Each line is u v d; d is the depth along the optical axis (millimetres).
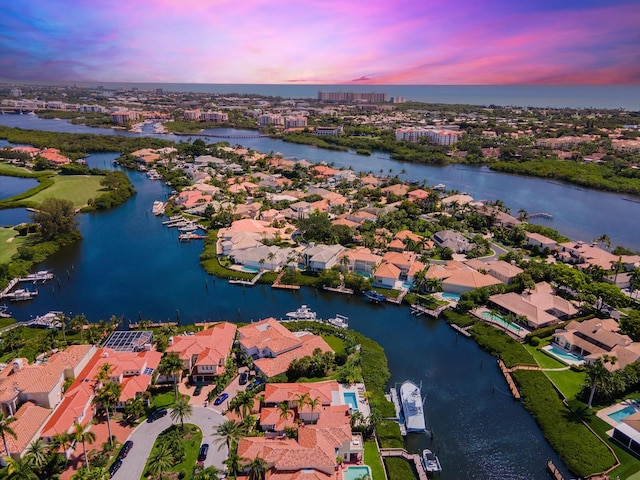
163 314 147875
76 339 129750
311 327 136625
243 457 82500
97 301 156875
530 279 160250
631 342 121500
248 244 195000
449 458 91562
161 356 116812
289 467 81750
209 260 188625
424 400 108438
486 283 159000
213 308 151750
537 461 90875
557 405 103875
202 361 110250
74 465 84812
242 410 98375
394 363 122875
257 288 167250
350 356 117938
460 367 121812
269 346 118750
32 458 76625
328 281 165250
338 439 88375
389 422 98500
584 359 120250
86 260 192125
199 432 93375
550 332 134375
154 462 79562
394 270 168000
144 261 191250
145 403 101188
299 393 99125
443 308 150125
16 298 156500
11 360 115688
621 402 104875
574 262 189750
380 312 150875
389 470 85812
